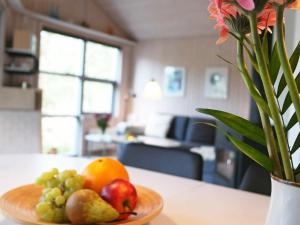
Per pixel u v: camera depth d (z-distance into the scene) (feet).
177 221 2.58
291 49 5.19
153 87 18.62
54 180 2.27
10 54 15.97
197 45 19.92
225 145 11.01
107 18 20.94
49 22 17.54
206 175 13.12
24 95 11.26
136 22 20.61
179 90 20.66
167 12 18.58
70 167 4.25
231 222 2.63
